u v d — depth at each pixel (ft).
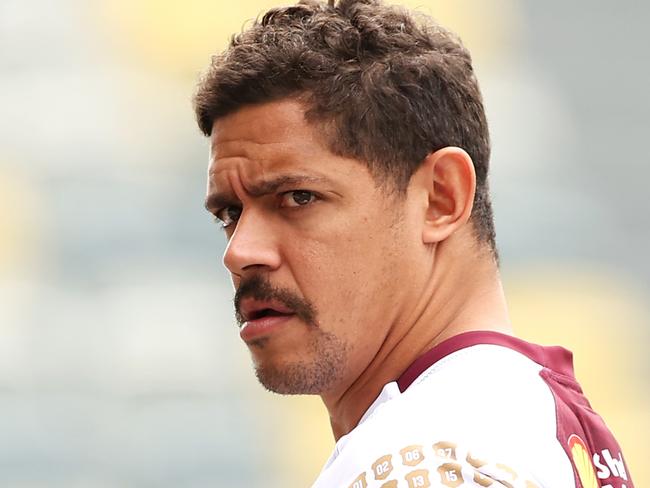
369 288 19.13
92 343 110.42
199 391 107.86
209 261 115.14
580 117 131.34
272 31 19.47
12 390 107.76
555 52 135.44
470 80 20.42
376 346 19.42
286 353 19.21
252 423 105.60
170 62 128.67
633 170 128.26
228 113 19.43
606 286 116.67
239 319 19.63
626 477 19.08
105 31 130.31
